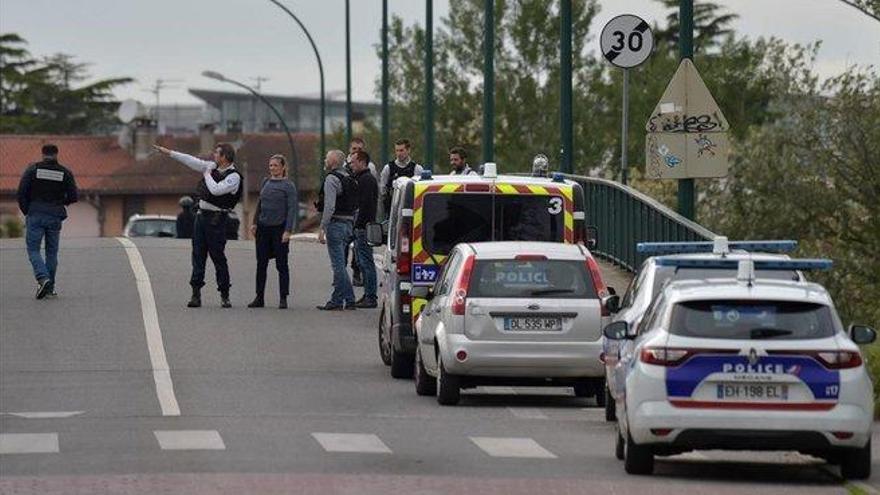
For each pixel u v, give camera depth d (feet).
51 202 229.04
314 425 132.46
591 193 266.98
